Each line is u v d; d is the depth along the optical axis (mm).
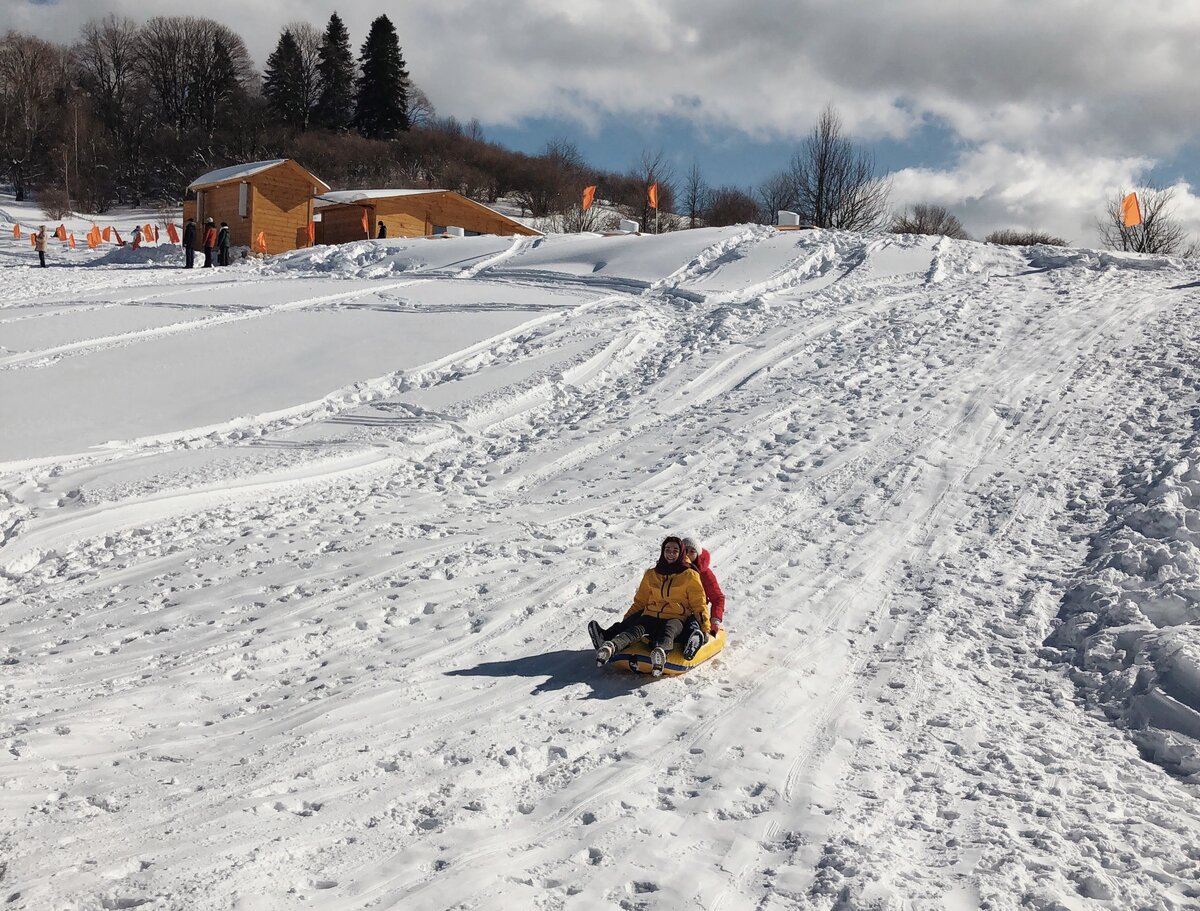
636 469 12320
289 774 5465
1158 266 20547
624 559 9430
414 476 12469
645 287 23469
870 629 8016
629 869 4617
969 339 16266
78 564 9516
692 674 7090
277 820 4965
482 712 6371
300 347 18328
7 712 6285
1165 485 9711
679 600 7277
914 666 7230
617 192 86125
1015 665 7340
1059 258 21891
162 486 11359
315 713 6312
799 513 10703
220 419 14258
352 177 89562
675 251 26062
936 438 12406
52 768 5488
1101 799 5352
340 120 106750
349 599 8391
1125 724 6375
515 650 7480
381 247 32438
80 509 10617
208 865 4492
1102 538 9195
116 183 88750
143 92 104125
